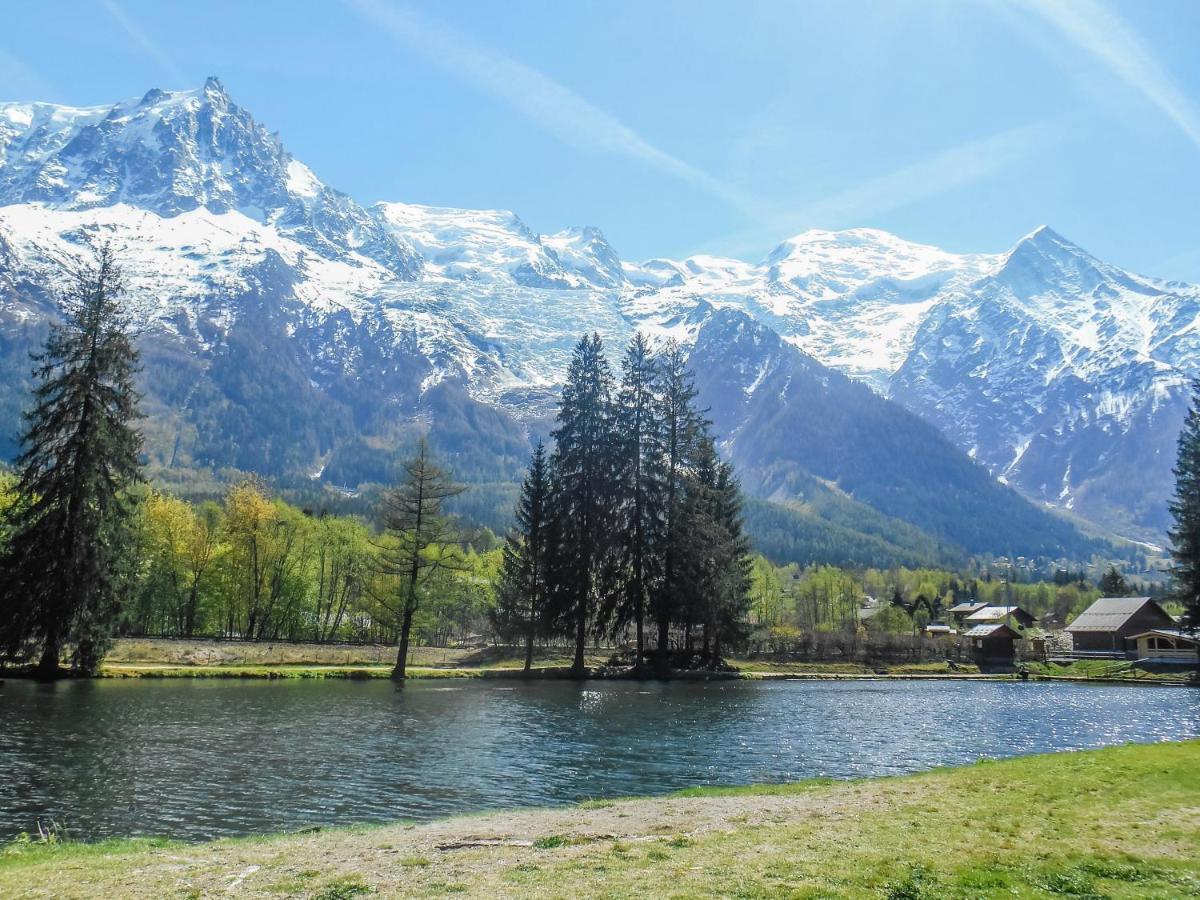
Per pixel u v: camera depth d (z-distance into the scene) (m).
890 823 18.09
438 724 37.00
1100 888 13.86
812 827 17.86
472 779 26.41
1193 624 84.56
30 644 45.84
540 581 67.25
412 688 52.62
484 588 102.62
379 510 62.22
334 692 48.22
